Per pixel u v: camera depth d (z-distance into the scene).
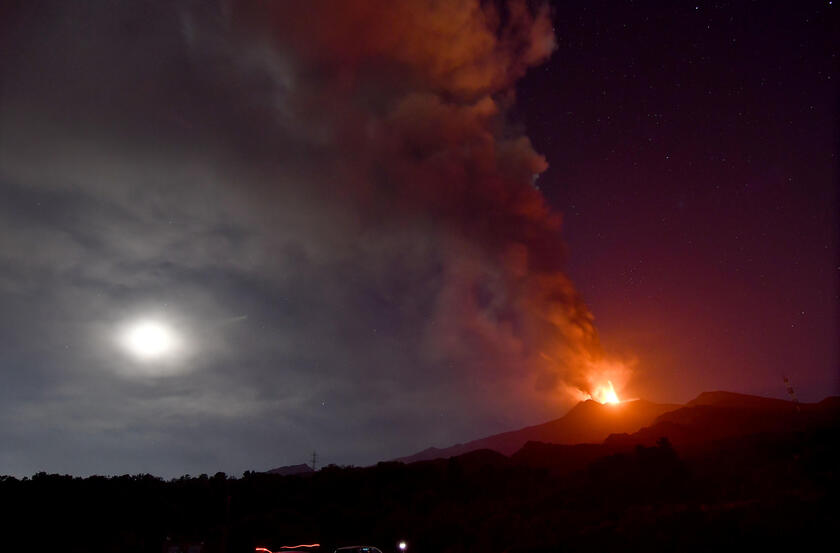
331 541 52.31
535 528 42.09
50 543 51.59
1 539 50.75
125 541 51.88
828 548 26.70
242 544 53.00
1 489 61.38
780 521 30.45
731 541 29.58
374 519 57.06
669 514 35.00
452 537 47.00
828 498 31.83
